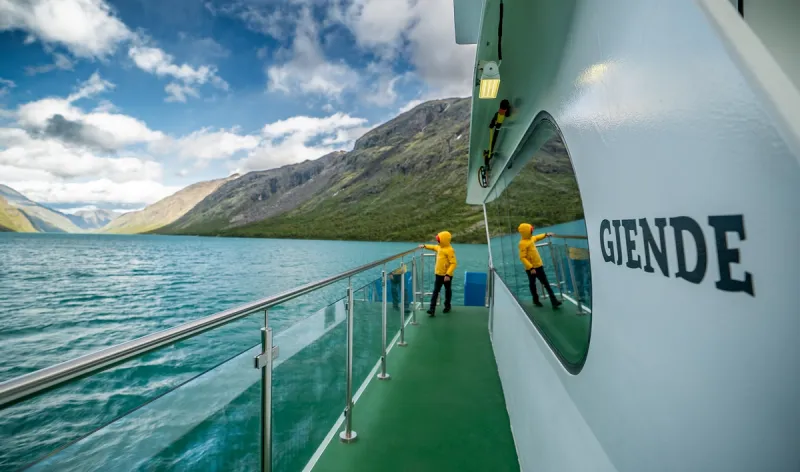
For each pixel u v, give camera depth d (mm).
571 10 1115
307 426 2117
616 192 851
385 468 2383
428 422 2934
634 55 742
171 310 26703
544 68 1517
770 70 432
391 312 4543
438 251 6383
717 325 506
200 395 1153
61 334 21406
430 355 4445
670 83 608
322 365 2326
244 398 1416
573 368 1353
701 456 552
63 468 760
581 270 1256
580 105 1114
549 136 1713
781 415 414
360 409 3129
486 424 2918
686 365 585
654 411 701
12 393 664
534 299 2303
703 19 515
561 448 1446
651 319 702
